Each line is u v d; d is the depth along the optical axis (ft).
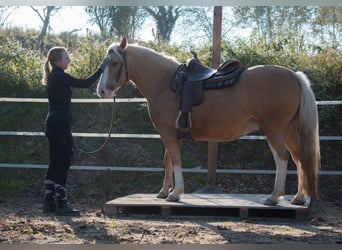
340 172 28.40
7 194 31.86
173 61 24.44
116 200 24.21
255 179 31.83
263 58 35.27
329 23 46.24
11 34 46.14
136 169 30.07
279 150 22.16
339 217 24.09
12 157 34.04
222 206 22.45
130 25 51.52
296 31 41.55
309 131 21.79
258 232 19.51
